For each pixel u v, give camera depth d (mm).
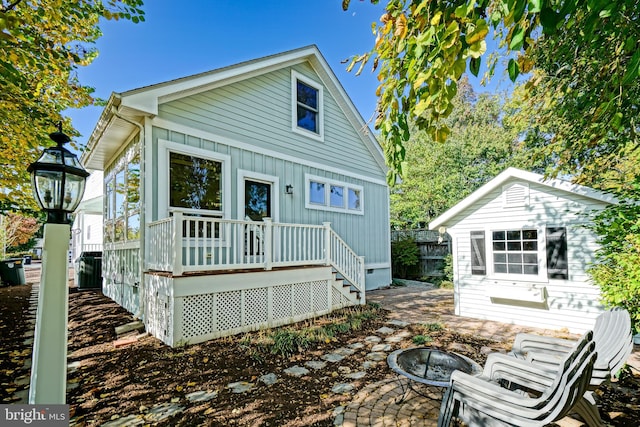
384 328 5438
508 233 5898
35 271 15523
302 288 6160
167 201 5543
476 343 4613
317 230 6844
